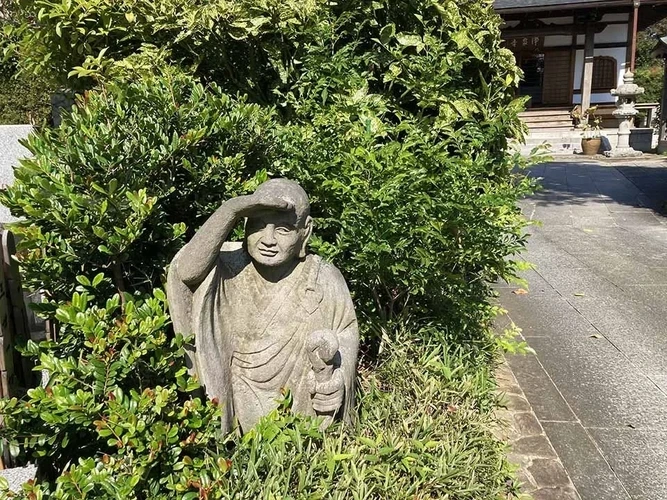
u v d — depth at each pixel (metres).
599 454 3.49
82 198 2.35
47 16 4.08
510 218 4.11
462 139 3.91
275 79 4.48
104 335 2.28
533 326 5.46
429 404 3.01
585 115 21.27
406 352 3.44
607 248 8.06
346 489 2.33
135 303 2.50
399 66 4.34
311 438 2.52
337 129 3.70
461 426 2.89
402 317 3.64
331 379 2.54
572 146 20.22
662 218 9.74
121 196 2.43
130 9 4.02
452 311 3.78
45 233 2.44
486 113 4.32
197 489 2.29
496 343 4.07
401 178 3.17
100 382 2.20
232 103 3.36
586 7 20.17
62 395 2.21
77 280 2.52
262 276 2.61
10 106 8.09
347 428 2.67
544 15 21.69
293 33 4.20
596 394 4.20
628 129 18.81
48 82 5.11
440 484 2.48
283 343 2.59
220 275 2.54
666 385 4.33
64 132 2.73
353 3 4.47
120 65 3.92
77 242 2.48
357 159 3.33
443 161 3.46
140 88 2.98
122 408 2.15
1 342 2.77
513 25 22.56
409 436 2.75
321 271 2.64
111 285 2.77
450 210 3.27
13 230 2.42
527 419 3.81
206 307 2.44
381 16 4.57
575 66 22.62
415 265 3.33
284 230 2.43
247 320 2.61
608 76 23.00
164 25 4.01
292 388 2.62
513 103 4.22
